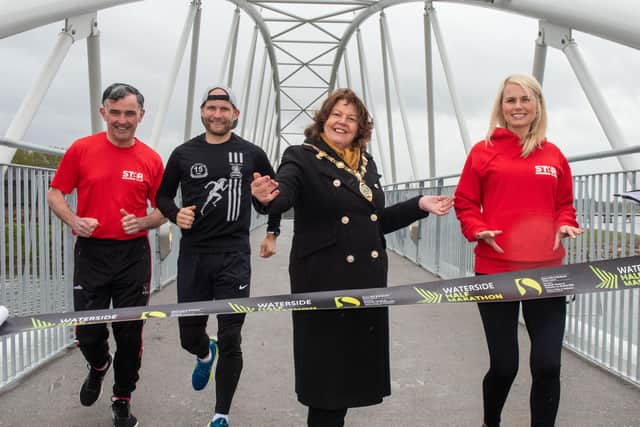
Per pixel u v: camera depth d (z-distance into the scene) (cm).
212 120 329
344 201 247
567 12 653
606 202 409
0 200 364
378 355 251
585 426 311
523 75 272
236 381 308
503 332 258
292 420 327
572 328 470
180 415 333
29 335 404
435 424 320
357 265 247
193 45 1280
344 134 253
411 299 243
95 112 812
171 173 335
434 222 922
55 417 326
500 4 757
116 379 312
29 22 588
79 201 313
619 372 394
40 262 416
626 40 602
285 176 240
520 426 311
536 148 273
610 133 679
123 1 712
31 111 650
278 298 248
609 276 245
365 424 320
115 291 318
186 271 327
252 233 1950
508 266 264
